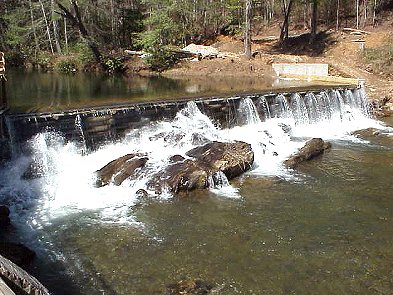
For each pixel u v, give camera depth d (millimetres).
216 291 8195
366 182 13992
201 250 9719
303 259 9352
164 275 8750
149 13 43000
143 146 16000
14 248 9297
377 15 43750
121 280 8594
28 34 40969
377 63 29625
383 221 11227
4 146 13695
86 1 40219
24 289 5090
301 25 49156
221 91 22938
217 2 48594
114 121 16141
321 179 14211
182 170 13266
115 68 39000
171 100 18531
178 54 39844
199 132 17047
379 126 21812
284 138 18609
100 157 15203
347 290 8258
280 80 29734
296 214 11602
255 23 52375
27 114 14586
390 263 9211
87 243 10070
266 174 14570
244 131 18719
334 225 10977
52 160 14297
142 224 11016
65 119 14992
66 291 8234
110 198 12555
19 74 35031
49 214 11578
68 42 45312
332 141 19016
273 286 8383
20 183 13164
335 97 22750
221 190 13164
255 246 9898
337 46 36156
